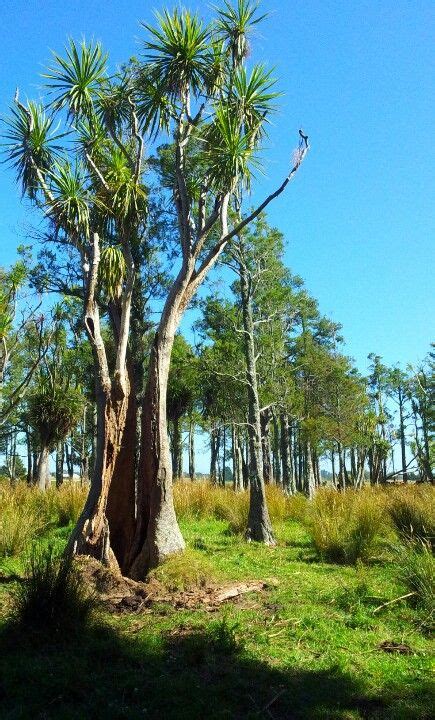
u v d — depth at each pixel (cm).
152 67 827
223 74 880
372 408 3547
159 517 781
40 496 1369
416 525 988
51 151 897
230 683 424
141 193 880
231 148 804
